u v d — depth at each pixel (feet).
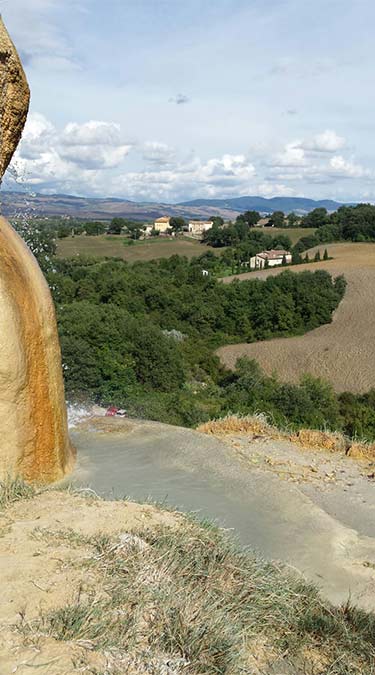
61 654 9.59
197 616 11.84
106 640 10.22
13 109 20.12
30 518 14.79
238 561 14.76
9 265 18.52
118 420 29.27
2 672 9.01
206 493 21.09
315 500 23.22
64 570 12.16
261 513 20.01
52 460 19.49
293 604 14.12
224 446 26.55
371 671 12.54
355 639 13.53
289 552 17.52
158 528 14.87
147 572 12.68
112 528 14.48
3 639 9.77
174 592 12.22
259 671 11.80
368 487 25.12
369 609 15.14
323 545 18.29
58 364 20.26
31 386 18.28
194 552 14.29
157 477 22.02
